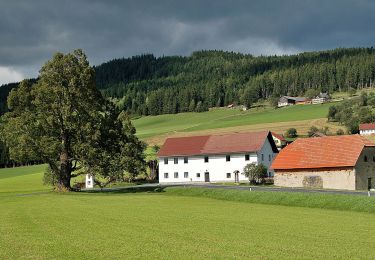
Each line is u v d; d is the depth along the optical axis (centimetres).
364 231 3338
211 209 4988
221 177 11431
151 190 8206
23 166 19675
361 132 16100
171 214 4447
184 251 2516
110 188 9731
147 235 3078
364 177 8181
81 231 3269
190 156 11869
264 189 6919
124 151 9531
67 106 7800
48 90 7762
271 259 2323
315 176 8500
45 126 7900
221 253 2464
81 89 7938
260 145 11169
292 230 3362
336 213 4597
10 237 3002
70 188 8281
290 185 8812
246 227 3506
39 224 3688
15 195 7844
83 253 2458
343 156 8275
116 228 3425
